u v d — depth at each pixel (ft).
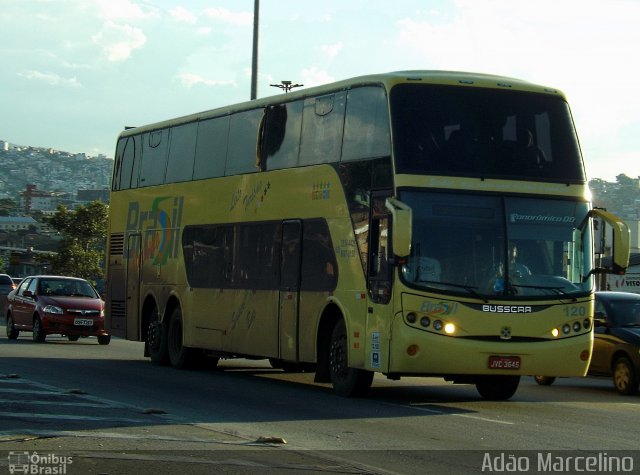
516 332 55.47
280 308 66.64
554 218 57.36
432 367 54.75
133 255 89.61
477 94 57.98
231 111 75.61
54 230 290.56
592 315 57.11
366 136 59.16
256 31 116.37
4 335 124.77
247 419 48.75
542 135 58.44
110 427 43.65
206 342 76.23
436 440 43.29
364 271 58.13
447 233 55.57
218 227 75.56
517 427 48.49
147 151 88.94
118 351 100.94
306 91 66.33
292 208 66.28
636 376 69.56
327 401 58.23
